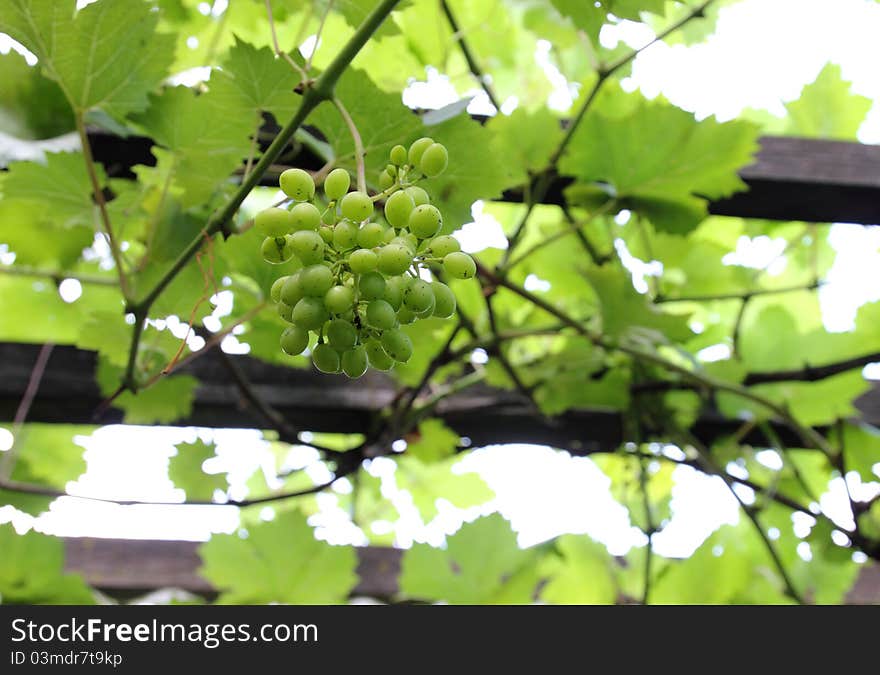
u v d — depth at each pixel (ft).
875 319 6.11
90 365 5.79
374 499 6.97
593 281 5.26
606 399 6.11
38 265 5.32
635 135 4.90
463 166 3.83
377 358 2.65
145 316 4.11
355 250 2.55
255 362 5.98
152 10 3.61
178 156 4.05
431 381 6.04
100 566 6.42
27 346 5.80
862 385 6.04
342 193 2.65
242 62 3.63
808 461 6.67
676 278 6.30
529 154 5.05
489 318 5.41
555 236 5.20
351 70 3.57
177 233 4.47
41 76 4.20
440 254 2.62
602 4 3.76
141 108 3.88
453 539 6.27
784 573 5.81
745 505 5.94
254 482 7.23
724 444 6.37
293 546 6.00
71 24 3.56
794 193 5.13
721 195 5.04
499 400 6.08
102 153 4.55
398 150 2.73
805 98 5.99
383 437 5.87
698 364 5.74
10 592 5.70
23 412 5.66
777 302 6.66
